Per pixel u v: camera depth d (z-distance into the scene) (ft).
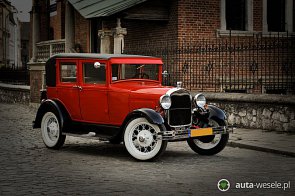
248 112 44.06
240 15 63.10
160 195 20.61
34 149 33.81
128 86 30.99
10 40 244.42
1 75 95.04
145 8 58.75
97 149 34.09
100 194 20.70
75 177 24.25
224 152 32.96
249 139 36.88
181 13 58.70
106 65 31.32
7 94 90.33
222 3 60.64
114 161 29.04
